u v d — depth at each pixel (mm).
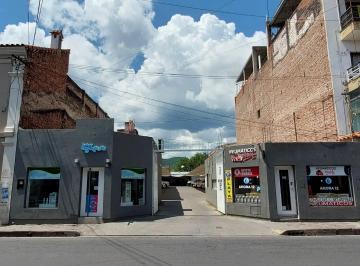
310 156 16609
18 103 16922
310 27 23250
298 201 16156
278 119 29266
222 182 19750
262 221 16078
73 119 23859
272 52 30984
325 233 13336
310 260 8133
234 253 9102
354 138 18469
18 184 16125
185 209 22344
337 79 20281
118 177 16969
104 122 17031
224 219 16953
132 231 13680
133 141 18125
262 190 16719
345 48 20703
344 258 8344
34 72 19062
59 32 23359
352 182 16375
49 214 15922
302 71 24531
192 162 118688
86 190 16531
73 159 16578
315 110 22422
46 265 7672
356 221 15859
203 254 8977
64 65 21453
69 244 10766
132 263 7891
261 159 16891
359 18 19766
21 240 11758
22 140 16594
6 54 17344
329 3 21344
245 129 40812
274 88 30328
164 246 10320
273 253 9070
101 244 10766
